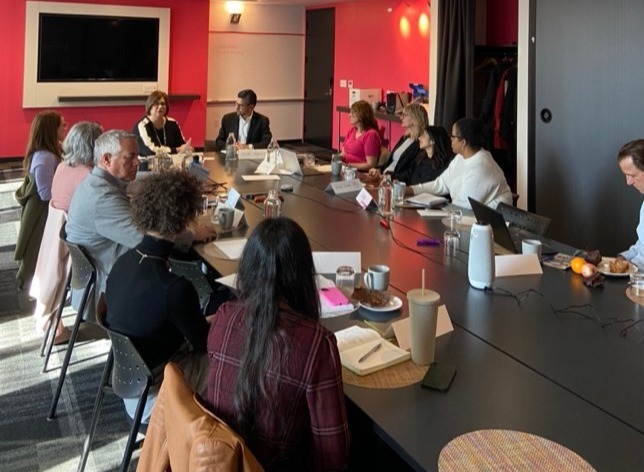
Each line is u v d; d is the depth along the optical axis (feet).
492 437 4.24
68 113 28.30
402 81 28.43
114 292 6.49
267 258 4.38
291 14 34.94
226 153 16.75
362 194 11.56
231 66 33.76
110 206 8.83
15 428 8.71
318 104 34.96
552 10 14.70
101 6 27.78
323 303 6.62
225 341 4.47
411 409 4.63
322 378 4.26
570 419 4.49
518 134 16.14
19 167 26.68
